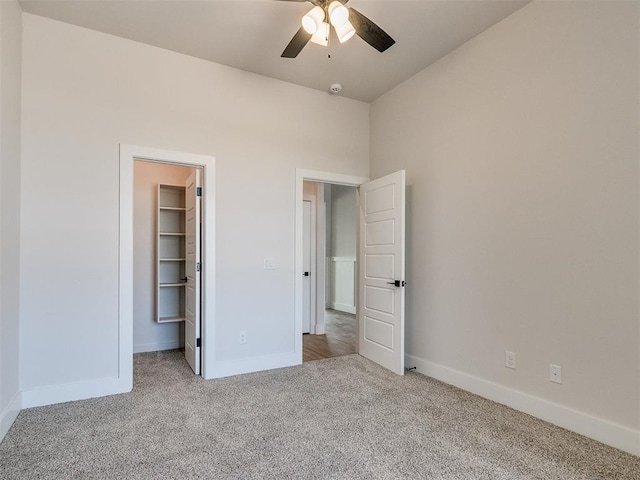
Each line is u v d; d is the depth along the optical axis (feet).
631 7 6.69
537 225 8.18
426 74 11.22
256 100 11.59
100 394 9.18
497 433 7.33
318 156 12.67
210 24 9.09
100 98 9.38
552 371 7.84
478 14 8.72
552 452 6.63
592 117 7.23
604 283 7.04
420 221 11.37
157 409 8.39
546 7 8.02
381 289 11.93
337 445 6.84
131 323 9.55
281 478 5.83
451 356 10.25
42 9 8.51
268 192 11.71
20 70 8.39
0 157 7.07
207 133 10.77
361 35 7.63
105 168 9.37
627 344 6.72
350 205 24.49
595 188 7.18
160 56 10.16
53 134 8.84
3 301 7.23
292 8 8.46
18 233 8.27
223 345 10.87
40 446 6.74
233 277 11.08
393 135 12.55
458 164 10.12
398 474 5.95
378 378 10.65
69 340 8.89
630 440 6.62
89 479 5.76
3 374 7.19
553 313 7.86
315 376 10.82
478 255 9.52
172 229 14.39
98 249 9.24
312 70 11.39
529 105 8.36
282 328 11.85
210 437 7.12
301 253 12.26
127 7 8.43
